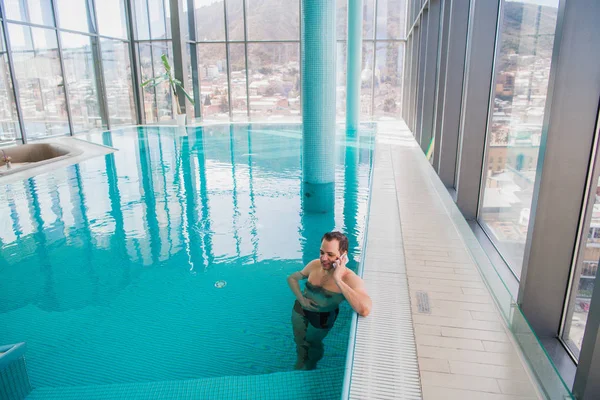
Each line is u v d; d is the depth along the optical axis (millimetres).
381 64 14016
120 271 3596
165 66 12164
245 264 3664
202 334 2688
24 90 9422
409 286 2598
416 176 5875
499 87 3307
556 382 1627
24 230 4574
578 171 1803
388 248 3225
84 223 4750
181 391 2129
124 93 13008
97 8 11672
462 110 4656
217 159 7980
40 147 9000
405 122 13234
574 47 1681
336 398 2023
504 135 3150
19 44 9297
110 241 4234
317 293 2697
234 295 3166
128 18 12898
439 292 2512
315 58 5188
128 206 5312
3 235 4445
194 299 3121
